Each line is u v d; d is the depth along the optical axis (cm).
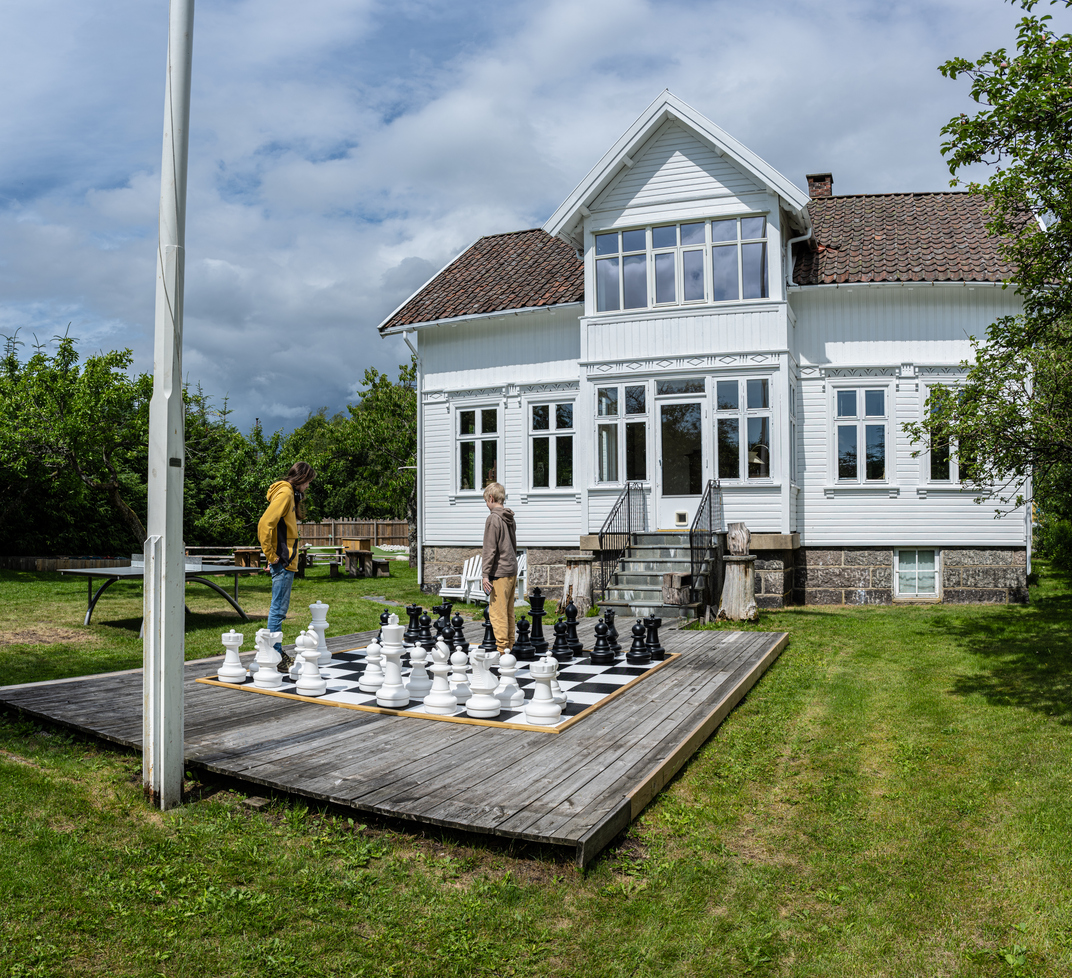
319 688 711
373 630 1198
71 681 778
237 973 325
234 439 2356
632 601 1374
